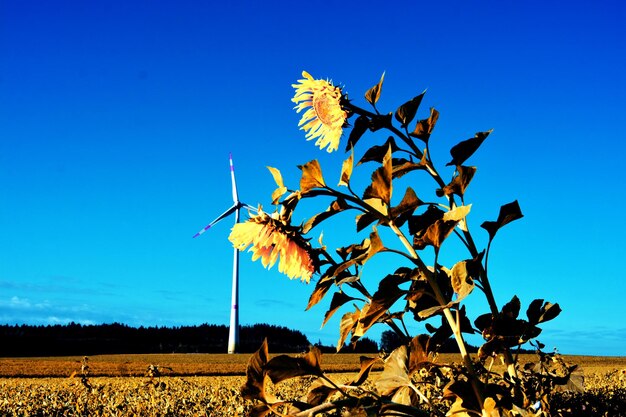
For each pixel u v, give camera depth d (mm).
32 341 98562
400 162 2861
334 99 2846
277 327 120062
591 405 7445
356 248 2557
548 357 3287
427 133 2832
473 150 2654
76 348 96688
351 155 2438
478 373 2518
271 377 2059
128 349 101812
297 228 2379
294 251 2342
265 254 2363
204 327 121000
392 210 2418
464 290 2258
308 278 2344
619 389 11070
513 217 2463
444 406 3506
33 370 40656
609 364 51719
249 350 101625
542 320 2465
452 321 2307
